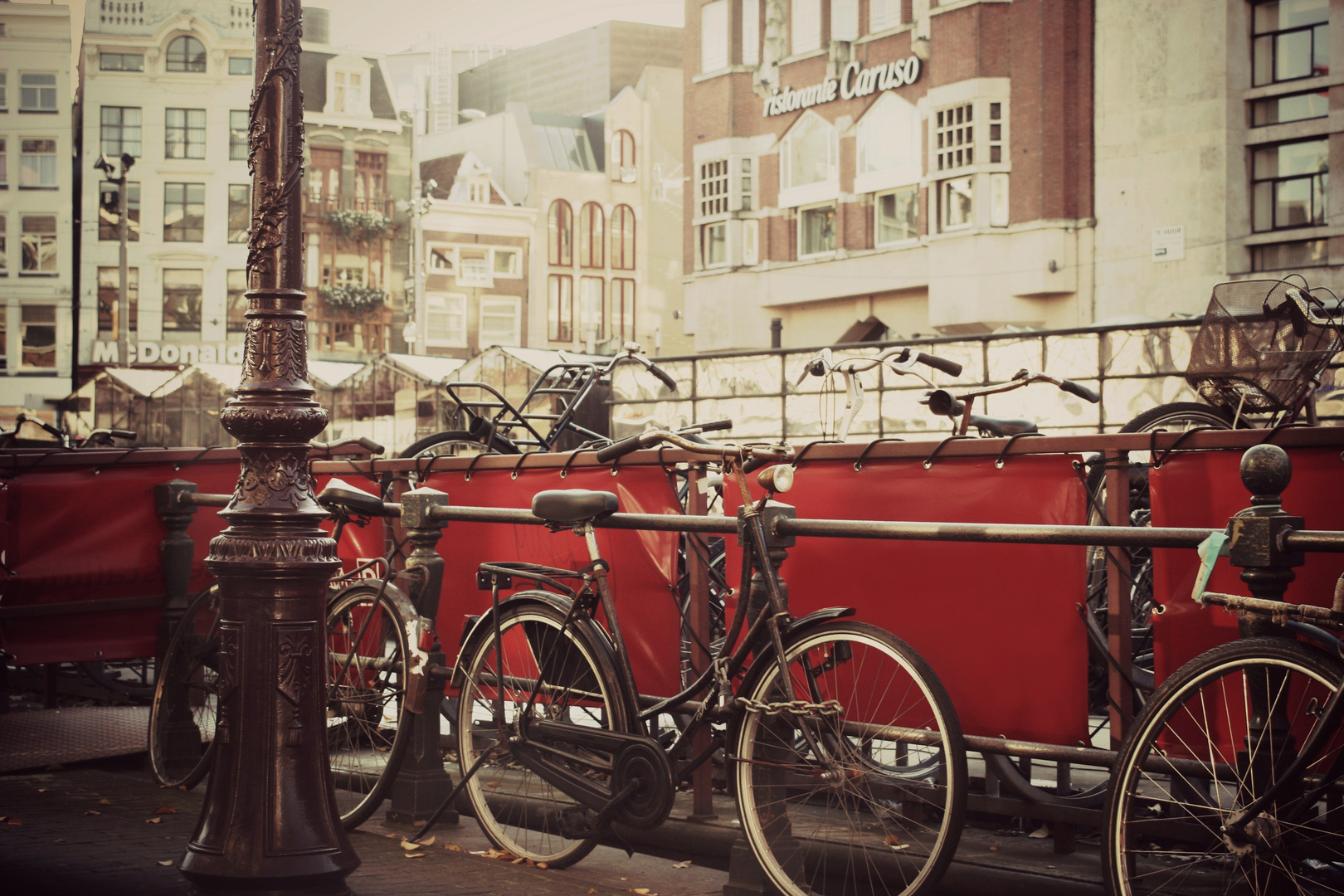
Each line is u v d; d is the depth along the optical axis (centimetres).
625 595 445
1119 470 347
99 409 4169
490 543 495
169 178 5466
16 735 607
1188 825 306
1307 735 288
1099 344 1944
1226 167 2961
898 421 2138
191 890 352
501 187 6291
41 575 566
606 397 2642
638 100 6341
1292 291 479
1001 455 364
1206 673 287
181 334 5469
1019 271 3291
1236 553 287
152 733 536
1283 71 2923
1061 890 333
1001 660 357
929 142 3506
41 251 5422
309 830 344
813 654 366
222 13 5481
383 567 488
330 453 580
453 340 5894
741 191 4088
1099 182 3167
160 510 593
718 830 399
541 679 414
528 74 7319
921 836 338
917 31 3550
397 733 449
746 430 2425
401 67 7769
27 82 5431
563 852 406
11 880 373
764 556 358
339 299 5584
